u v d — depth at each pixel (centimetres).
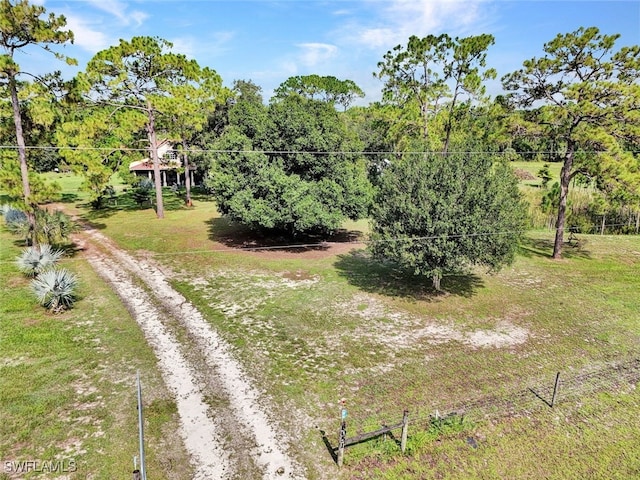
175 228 2580
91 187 2452
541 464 775
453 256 1345
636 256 2136
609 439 845
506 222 1337
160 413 877
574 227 2712
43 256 1655
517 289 1653
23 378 981
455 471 752
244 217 1936
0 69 1631
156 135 3269
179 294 1534
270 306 1436
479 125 2480
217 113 3666
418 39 2559
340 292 1573
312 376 1023
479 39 2414
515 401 950
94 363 1059
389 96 2841
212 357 1105
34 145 2059
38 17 1712
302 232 2200
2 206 2895
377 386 987
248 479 720
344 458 766
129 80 2675
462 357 1128
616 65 1783
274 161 2036
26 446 773
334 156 2072
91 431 818
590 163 1941
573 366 1102
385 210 1426
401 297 1536
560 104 1917
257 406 910
